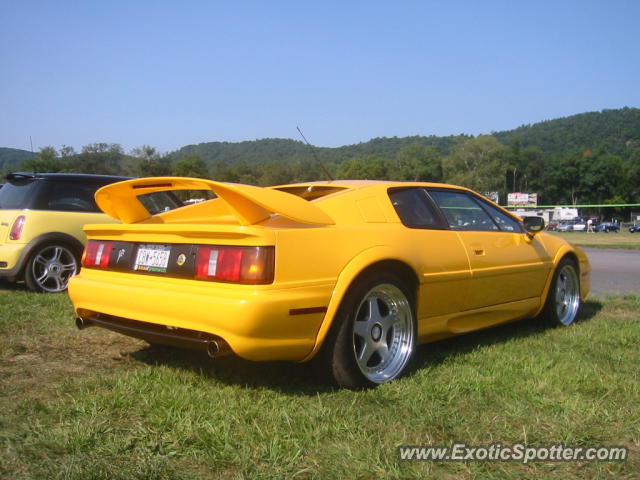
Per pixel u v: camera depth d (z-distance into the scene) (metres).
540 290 5.04
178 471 2.34
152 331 3.23
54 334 4.61
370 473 2.34
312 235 3.17
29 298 6.19
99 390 3.28
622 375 3.68
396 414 2.97
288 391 3.30
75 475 2.27
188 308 3.01
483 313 4.43
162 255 3.30
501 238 4.62
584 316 5.93
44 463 2.38
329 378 3.30
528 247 4.89
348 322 3.27
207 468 2.38
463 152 107.88
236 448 2.53
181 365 3.79
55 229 6.83
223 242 3.05
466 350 4.34
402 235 3.72
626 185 120.69
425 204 4.12
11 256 6.64
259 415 2.91
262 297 2.90
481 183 103.69
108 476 2.27
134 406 3.02
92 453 2.47
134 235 3.46
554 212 86.75
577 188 123.56
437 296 3.92
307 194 4.02
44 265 6.82
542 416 2.98
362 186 3.87
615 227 70.00
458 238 4.18
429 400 3.17
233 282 2.95
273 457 2.45
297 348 3.10
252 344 2.92
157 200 7.65
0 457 2.44
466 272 4.12
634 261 13.68
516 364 3.88
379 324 3.55
